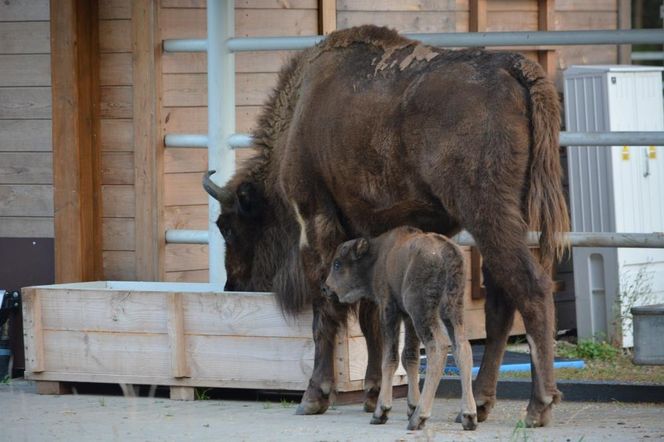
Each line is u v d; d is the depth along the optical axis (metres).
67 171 14.44
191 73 14.89
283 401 12.02
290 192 11.55
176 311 12.07
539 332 9.88
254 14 15.09
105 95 14.78
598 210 15.59
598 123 15.69
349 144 10.87
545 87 10.02
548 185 10.02
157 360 12.23
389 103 10.60
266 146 12.43
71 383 12.84
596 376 13.27
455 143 10.04
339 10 15.40
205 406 11.78
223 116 13.91
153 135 14.55
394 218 10.88
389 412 10.48
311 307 11.62
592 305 15.47
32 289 12.69
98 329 12.45
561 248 10.16
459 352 9.95
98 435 10.15
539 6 16.72
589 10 17.48
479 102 10.01
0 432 10.37
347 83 11.08
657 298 15.71
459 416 10.48
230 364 11.95
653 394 11.87
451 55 10.51
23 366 14.38
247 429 10.33
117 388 12.83
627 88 15.70
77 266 14.45
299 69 12.14
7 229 14.75
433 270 9.93
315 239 11.38
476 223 9.97
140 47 14.54
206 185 12.52
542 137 9.96
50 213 14.58
